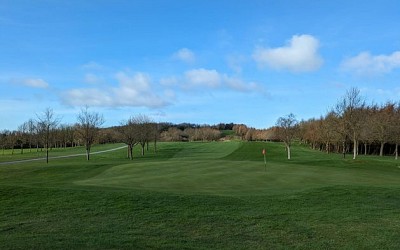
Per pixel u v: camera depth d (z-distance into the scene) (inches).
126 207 532.4
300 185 811.4
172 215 497.4
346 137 2522.1
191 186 789.2
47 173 1414.9
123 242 377.4
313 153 3139.8
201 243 386.9
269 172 1067.9
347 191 666.8
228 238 407.2
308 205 567.2
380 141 3026.6
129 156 2847.0
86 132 2564.0
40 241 372.5
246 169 1160.2
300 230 439.8
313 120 4463.6
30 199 571.2
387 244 390.0
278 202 580.4
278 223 467.5
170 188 742.5
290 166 1269.7
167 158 2652.6
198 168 1202.6
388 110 3361.2
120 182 862.5
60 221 467.2
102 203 550.9
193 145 4350.4
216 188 756.6
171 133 6451.8
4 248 346.3
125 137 2709.2
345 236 417.1
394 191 683.4
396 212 532.1
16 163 2118.6
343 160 1795.0
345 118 2193.7
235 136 6914.4
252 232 430.9
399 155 3341.5
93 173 1344.7
